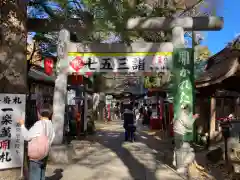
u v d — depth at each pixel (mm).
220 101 7680
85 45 5977
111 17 5441
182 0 6480
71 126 9711
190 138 5371
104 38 7102
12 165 3912
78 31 5973
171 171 5184
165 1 6324
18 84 4055
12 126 3928
